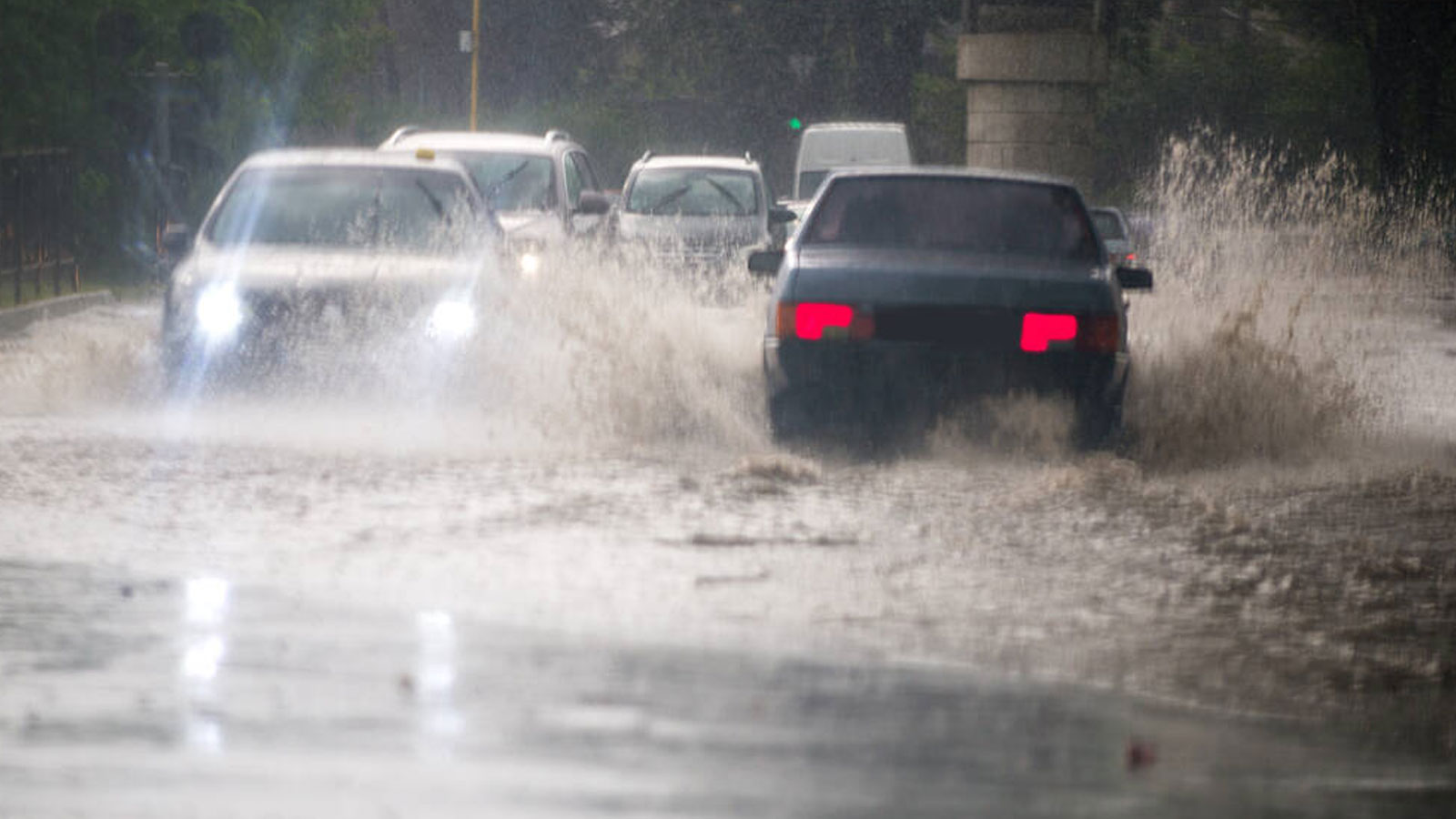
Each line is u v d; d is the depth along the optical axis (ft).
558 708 60.59
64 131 334.44
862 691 64.90
